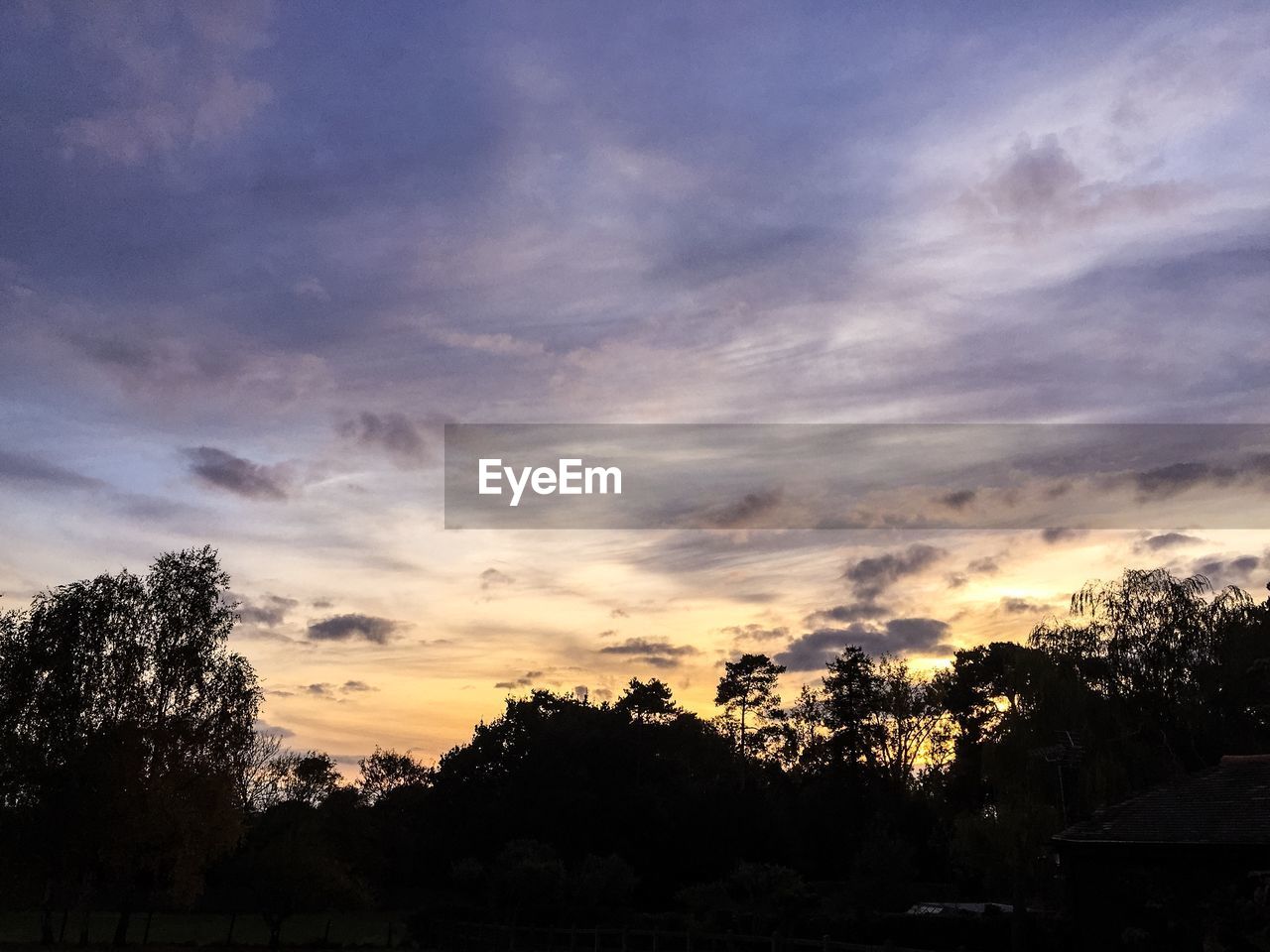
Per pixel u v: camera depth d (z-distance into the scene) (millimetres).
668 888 72438
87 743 48906
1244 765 29875
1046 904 39781
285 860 54719
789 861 74750
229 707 52344
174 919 77250
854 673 97938
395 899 81688
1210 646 41875
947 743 97375
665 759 82625
